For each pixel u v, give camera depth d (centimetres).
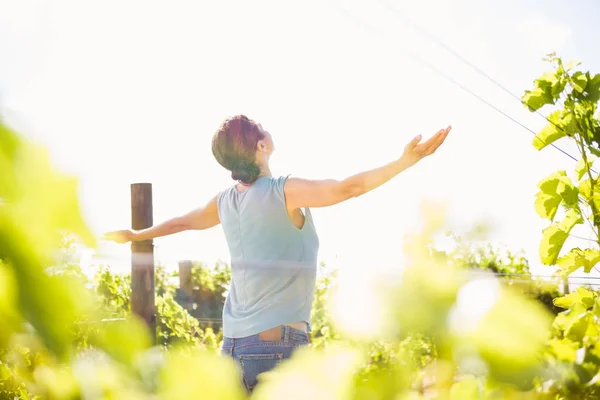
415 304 28
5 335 25
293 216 241
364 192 205
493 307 28
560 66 276
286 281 234
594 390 55
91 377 28
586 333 82
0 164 23
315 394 27
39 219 24
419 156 194
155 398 29
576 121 267
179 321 360
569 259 247
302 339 236
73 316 25
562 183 249
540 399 36
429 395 29
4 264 24
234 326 238
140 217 409
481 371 30
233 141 252
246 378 228
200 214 273
